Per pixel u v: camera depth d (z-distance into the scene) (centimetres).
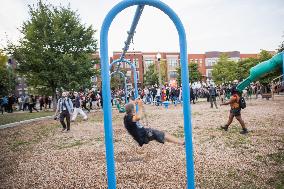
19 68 2858
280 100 2498
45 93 3098
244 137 884
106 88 304
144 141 454
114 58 5900
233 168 584
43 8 2861
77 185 541
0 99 3350
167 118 1533
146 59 6525
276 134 904
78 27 2892
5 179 622
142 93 3309
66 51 2889
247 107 1941
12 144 1078
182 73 321
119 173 585
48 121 1853
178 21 318
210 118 1425
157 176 555
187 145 322
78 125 1498
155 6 316
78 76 2855
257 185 491
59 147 934
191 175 322
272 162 612
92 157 750
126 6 309
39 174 636
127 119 458
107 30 306
